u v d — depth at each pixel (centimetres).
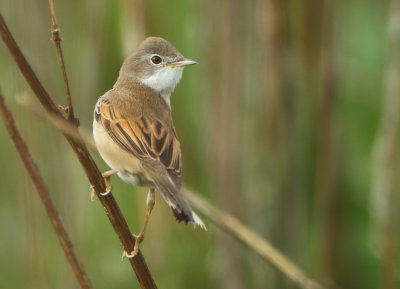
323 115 1186
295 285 1170
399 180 1048
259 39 1116
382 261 1071
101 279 1259
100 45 1165
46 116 718
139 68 1022
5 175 1317
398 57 1031
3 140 1327
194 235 1323
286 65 1124
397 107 1039
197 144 1277
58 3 1153
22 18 1097
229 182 1144
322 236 1266
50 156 1112
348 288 1323
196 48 1227
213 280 1248
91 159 745
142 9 1079
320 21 1145
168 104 1024
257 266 1187
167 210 1244
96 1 1155
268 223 1166
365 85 1447
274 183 1153
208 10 1130
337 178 1233
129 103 953
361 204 1402
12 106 1071
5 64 1162
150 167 863
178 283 1277
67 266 1159
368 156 1429
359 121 1447
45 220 1132
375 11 1451
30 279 1049
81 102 1158
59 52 699
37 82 693
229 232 926
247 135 1145
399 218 1058
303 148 1187
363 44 1447
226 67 1121
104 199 761
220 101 1133
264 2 1090
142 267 775
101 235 1280
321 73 1162
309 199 1328
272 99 1120
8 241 1318
